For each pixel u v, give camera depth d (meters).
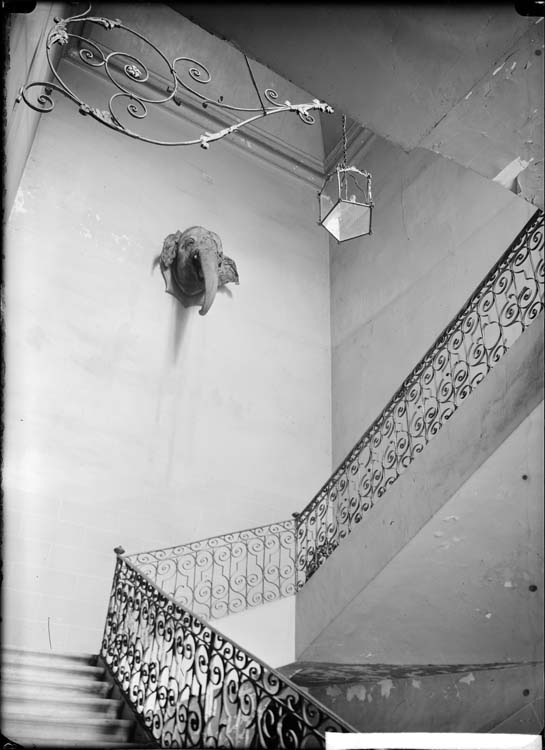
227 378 11.70
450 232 11.09
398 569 6.43
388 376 11.46
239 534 10.72
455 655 6.75
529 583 5.88
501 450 5.48
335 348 13.05
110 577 9.41
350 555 7.17
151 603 6.66
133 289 11.26
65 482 9.58
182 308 11.70
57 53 10.20
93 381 10.35
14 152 7.01
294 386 12.39
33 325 10.07
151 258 11.67
